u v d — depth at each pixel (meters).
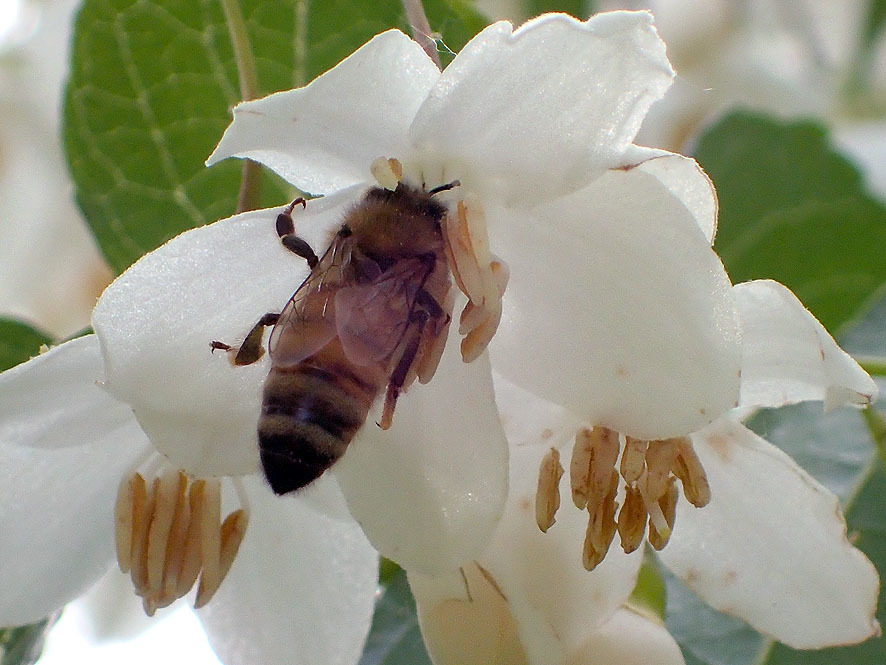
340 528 0.10
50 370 0.10
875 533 0.12
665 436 0.09
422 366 0.09
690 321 0.09
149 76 0.11
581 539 0.10
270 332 0.10
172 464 0.10
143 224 0.12
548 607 0.10
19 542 0.10
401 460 0.10
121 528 0.10
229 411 0.09
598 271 0.09
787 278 0.13
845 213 0.13
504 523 0.10
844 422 0.12
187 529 0.10
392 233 0.10
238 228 0.09
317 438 0.09
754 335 0.10
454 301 0.10
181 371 0.09
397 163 0.09
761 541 0.10
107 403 0.10
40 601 0.10
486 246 0.09
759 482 0.10
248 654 0.10
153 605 0.10
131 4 0.11
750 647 0.11
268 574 0.10
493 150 0.09
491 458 0.10
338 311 0.09
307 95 0.09
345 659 0.10
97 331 0.09
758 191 0.13
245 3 0.11
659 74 0.09
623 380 0.10
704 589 0.10
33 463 0.10
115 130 0.11
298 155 0.09
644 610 0.10
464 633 0.10
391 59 0.09
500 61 0.09
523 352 0.10
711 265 0.09
